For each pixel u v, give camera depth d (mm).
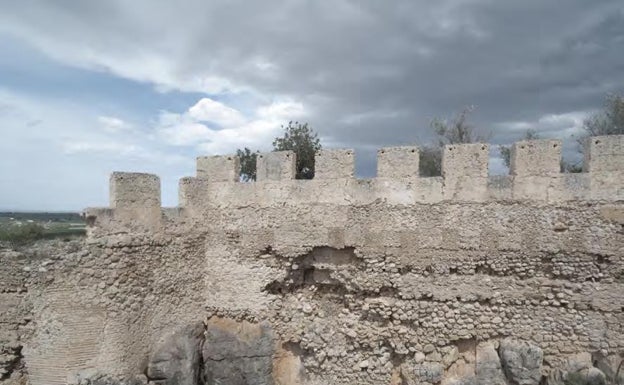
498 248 13703
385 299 14633
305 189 15477
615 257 12773
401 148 14625
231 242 16203
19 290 13398
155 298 14523
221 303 16172
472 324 13859
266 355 15297
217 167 16500
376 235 14727
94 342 13211
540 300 13359
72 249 13742
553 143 13320
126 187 13898
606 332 12773
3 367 13164
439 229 14188
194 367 14789
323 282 15547
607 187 12914
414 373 13992
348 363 15047
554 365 13141
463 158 14062
